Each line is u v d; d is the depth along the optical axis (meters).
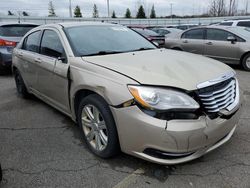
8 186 2.44
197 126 2.25
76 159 2.86
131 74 2.49
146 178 2.50
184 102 2.26
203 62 3.00
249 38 7.55
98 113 2.74
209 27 8.32
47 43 3.82
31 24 7.84
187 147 2.26
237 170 2.57
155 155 2.34
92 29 3.82
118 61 2.91
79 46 3.34
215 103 2.41
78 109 3.09
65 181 2.50
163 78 2.40
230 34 7.80
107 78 2.57
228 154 2.85
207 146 2.41
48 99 4.00
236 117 2.69
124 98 2.36
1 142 3.29
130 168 2.66
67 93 3.27
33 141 3.30
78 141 3.28
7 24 7.37
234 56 7.71
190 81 2.38
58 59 3.30
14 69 5.19
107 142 2.66
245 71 7.54
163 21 39.28
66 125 3.79
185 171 2.58
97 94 2.69
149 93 2.27
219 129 2.41
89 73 2.80
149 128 2.24
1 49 7.06
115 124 2.53
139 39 4.06
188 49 8.85
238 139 3.16
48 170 2.67
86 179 2.52
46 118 4.07
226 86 2.61
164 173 2.56
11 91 5.76
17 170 2.68
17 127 3.75
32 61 4.12
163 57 3.12
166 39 9.59
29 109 4.51
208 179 2.46
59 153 3.00
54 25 3.85
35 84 4.29
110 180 2.49
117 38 3.81
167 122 2.21
